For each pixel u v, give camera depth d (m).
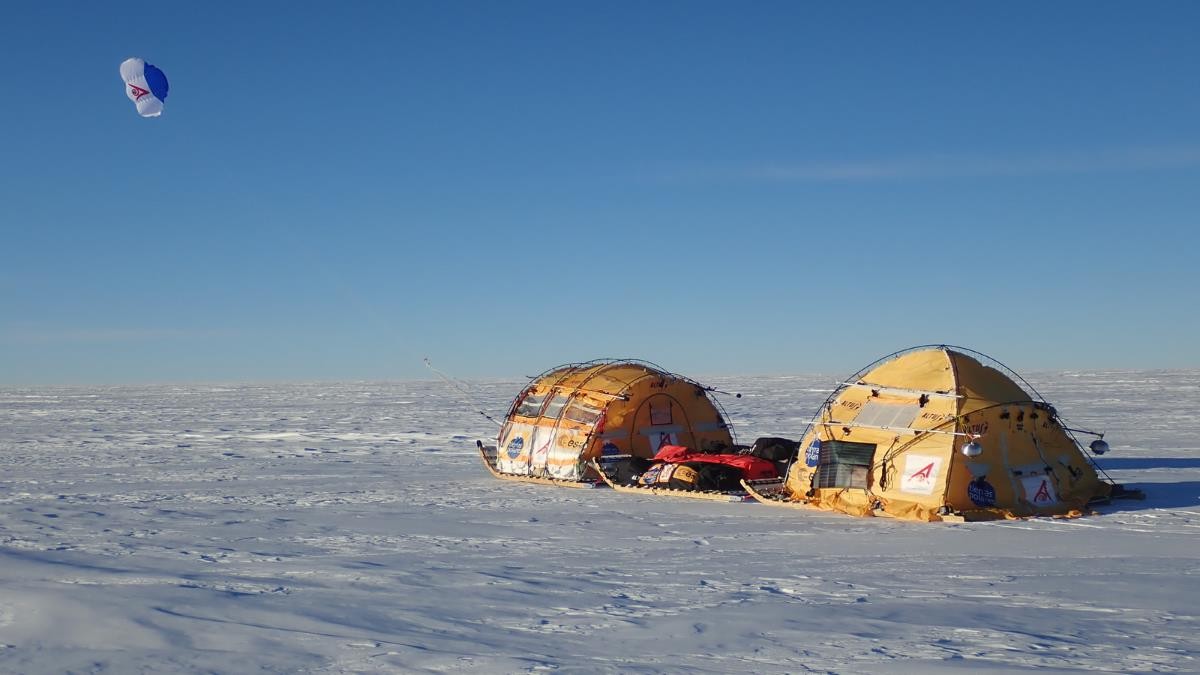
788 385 101.50
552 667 6.85
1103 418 38.47
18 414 58.03
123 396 97.88
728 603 9.14
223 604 8.77
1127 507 15.59
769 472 18.38
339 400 78.06
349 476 21.95
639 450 20.22
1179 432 31.53
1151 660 7.01
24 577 10.03
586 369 21.50
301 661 6.96
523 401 21.67
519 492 18.62
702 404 21.22
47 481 21.23
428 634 7.84
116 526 14.37
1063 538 12.84
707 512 15.74
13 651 7.16
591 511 15.95
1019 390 16.28
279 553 12.01
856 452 15.90
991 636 7.75
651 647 7.47
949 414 15.32
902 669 6.79
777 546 12.52
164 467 24.58
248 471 23.34
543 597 9.41
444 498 17.83
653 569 10.96
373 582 10.11
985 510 14.76
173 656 7.05
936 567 10.96
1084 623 8.22
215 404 72.38
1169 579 10.10
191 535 13.53
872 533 13.51
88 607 8.40
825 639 7.70
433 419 47.84
